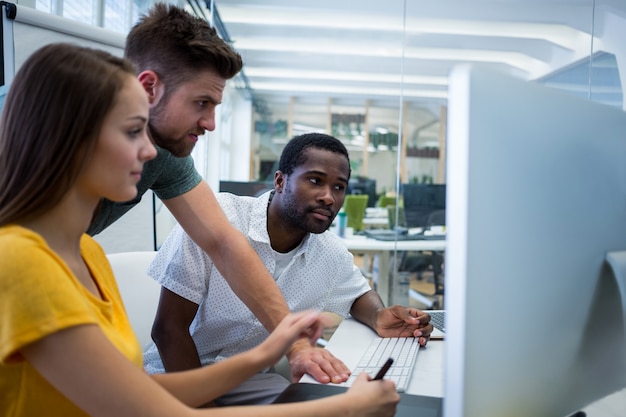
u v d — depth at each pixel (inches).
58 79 19.3
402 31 199.9
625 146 23.0
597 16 152.7
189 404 24.7
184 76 32.1
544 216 18.5
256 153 371.6
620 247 22.9
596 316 21.9
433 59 224.4
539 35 191.2
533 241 18.1
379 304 46.8
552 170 18.7
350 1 176.1
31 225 20.7
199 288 43.3
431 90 256.2
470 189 15.2
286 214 43.4
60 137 19.3
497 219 16.3
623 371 23.8
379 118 373.1
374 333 44.2
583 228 20.7
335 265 48.1
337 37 214.8
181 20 32.4
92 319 18.6
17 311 17.4
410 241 146.4
